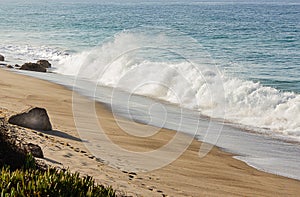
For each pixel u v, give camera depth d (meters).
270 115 26.69
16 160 10.36
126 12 152.62
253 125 25.06
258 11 154.75
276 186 15.89
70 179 8.94
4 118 17.22
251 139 22.23
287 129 24.52
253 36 75.94
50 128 18.52
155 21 106.38
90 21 111.38
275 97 29.05
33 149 13.02
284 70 43.66
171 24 97.94
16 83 33.72
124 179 13.30
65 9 187.38
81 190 8.75
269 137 22.89
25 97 27.44
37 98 27.52
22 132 16.11
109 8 193.38
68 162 13.60
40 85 33.62
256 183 15.95
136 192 12.13
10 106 23.06
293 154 20.05
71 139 17.58
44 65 47.59
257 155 19.61
